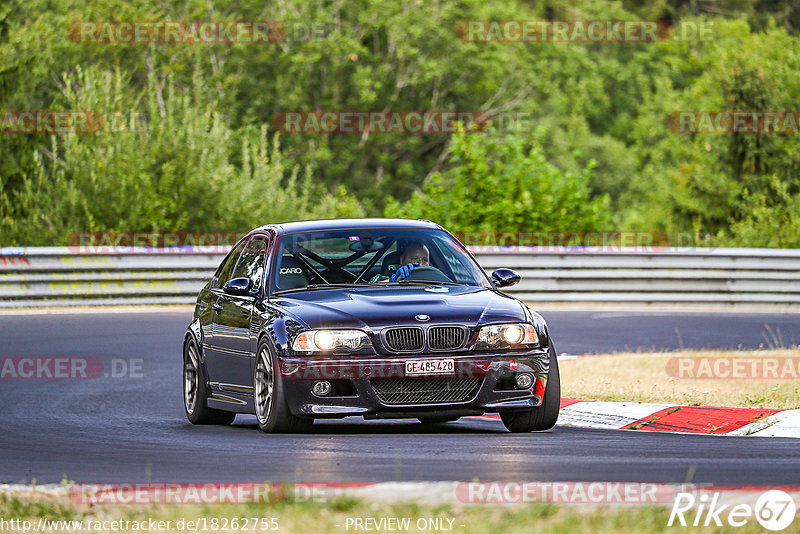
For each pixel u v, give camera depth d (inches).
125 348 2229.3
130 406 1609.3
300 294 1277.1
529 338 1214.3
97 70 4584.2
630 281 3097.9
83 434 1299.2
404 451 1073.5
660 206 5969.5
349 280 1306.6
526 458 1021.2
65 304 2913.4
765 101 5497.1
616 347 2202.3
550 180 4173.2
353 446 1113.4
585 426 1344.7
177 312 2837.1
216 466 1002.7
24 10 5032.0
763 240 4252.0
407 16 6761.8
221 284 1460.4
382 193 6791.3
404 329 1179.3
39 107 4825.3
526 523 698.8
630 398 1482.5
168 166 4097.0
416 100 7037.4
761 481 886.4
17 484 932.6
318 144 6727.4
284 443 1146.7
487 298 1250.0
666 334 2429.9
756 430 1246.3
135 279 2967.5
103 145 4126.5
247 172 4431.6
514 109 7135.8
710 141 5620.1
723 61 5684.1
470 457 1027.9
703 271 3110.2
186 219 4094.5
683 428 1289.4
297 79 6786.4
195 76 5339.6
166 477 949.2
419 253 1338.6
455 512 727.7
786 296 3107.8
